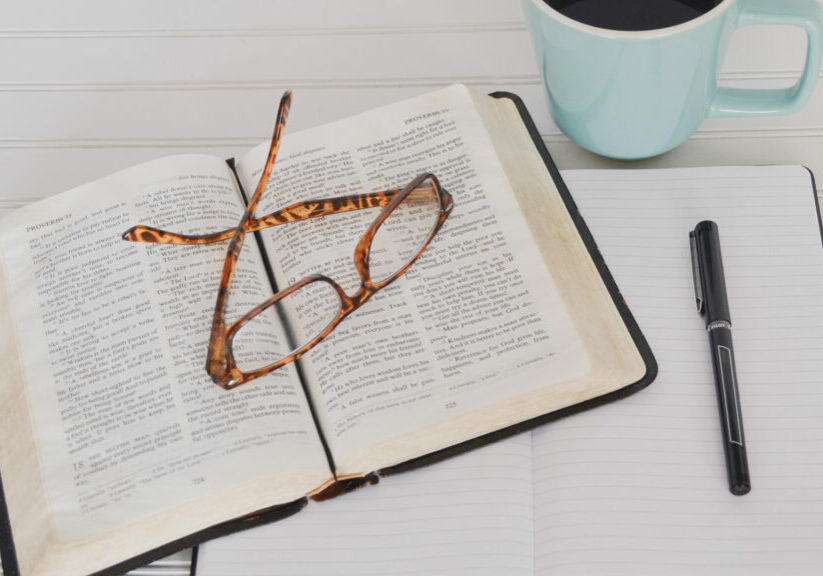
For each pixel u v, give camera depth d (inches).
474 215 27.6
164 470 25.2
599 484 25.5
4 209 30.0
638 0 26.8
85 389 26.1
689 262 27.7
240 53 32.0
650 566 24.8
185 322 26.5
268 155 27.3
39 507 25.2
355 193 28.1
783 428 25.9
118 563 25.1
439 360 26.2
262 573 25.4
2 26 32.8
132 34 32.4
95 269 27.2
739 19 26.2
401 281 27.0
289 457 25.3
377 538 25.5
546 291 26.6
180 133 30.9
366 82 31.3
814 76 26.8
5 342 26.8
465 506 25.6
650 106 26.9
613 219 28.2
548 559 25.1
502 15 32.1
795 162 29.4
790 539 24.9
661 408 26.2
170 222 27.6
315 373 26.4
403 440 25.7
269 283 27.4
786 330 26.8
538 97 30.7
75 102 31.5
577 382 25.9
